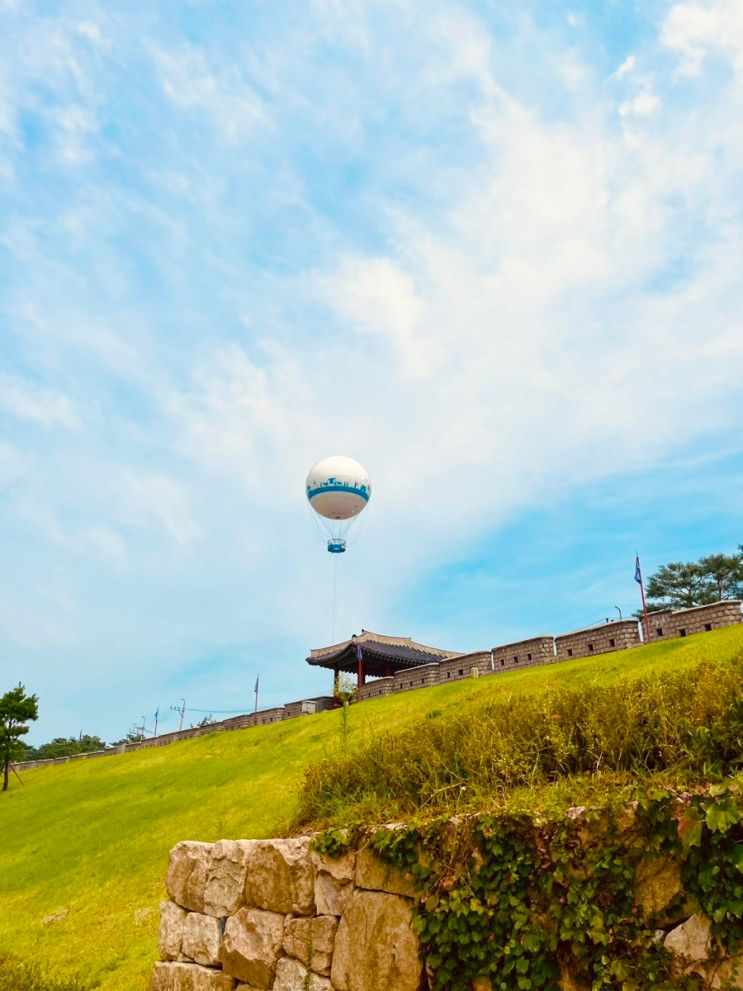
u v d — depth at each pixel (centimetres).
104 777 3059
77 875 1569
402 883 586
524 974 484
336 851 650
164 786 2311
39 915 1366
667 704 593
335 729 2406
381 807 693
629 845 471
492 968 500
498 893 520
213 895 767
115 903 1333
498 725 711
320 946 629
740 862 412
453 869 556
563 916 479
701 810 437
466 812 591
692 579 6103
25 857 1886
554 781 623
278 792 1759
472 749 685
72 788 2975
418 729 810
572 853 493
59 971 1029
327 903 641
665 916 439
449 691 2448
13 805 3009
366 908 605
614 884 464
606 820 486
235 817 1639
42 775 4350
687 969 420
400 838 597
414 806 669
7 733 4125
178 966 766
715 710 548
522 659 2770
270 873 708
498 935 508
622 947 447
